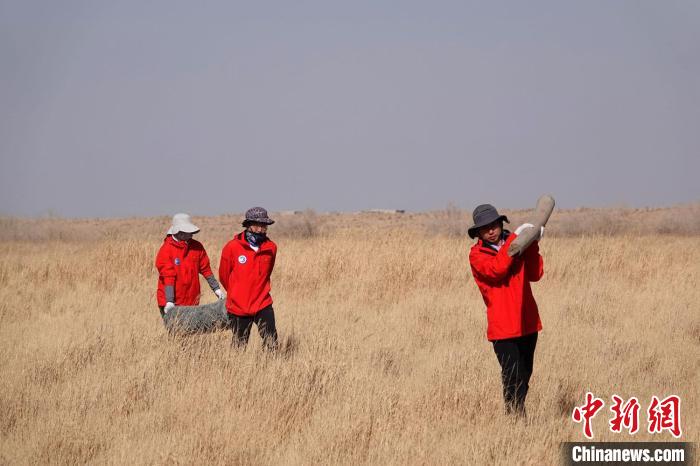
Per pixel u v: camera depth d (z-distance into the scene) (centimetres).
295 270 4769
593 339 2973
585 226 9350
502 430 1953
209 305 2719
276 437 1969
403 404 2131
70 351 2672
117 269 5000
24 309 3825
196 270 2881
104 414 2123
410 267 4697
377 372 2508
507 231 2150
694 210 9731
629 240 5834
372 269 4728
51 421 2045
